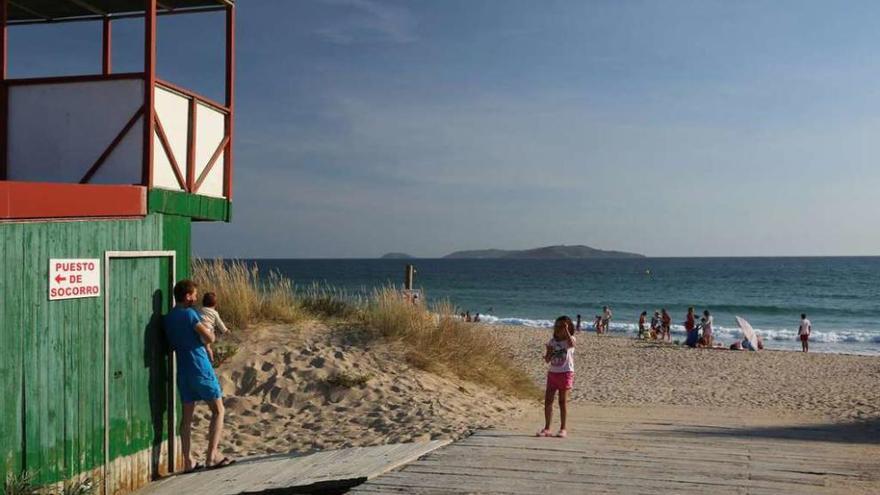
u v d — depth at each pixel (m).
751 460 6.42
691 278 111.25
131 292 6.79
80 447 6.11
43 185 5.59
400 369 11.65
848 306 63.41
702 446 7.14
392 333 12.77
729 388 17.78
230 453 8.60
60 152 6.97
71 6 8.70
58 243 5.84
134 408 6.84
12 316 5.39
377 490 5.38
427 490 5.36
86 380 6.18
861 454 6.88
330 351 11.85
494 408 10.69
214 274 13.39
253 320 12.80
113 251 6.48
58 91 6.99
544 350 25.19
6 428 5.34
